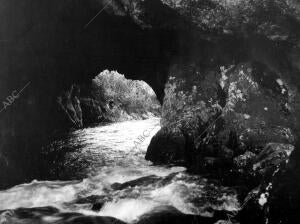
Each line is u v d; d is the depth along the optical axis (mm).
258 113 10250
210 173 9742
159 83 14492
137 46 13289
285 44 9070
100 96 25125
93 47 13438
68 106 20344
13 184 10453
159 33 11891
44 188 9508
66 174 11148
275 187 6762
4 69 11812
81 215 7449
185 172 10164
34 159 12703
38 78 13961
